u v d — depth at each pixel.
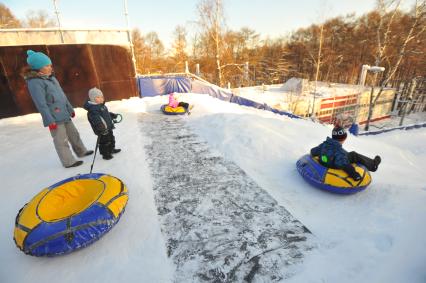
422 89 32.00
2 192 3.73
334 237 2.67
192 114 8.28
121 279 2.23
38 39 9.46
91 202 2.67
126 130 6.57
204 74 28.02
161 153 5.04
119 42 10.72
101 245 2.63
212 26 20.55
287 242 2.63
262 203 3.33
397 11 20.44
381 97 28.38
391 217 2.86
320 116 24.88
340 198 3.44
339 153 3.47
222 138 5.55
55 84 4.06
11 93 8.18
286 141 5.36
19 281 2.26
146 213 3.14
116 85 10.59
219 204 3.32
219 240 2.68
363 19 43.28
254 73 42.97
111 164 4.54
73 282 2.22
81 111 9.16
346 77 40.88
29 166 4.59
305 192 3.60
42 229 2.34
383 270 2.17
